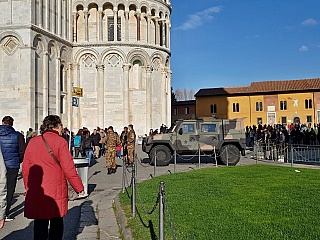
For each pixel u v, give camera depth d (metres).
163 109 44.22
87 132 21.88
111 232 7.92
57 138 5.77
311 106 68.88
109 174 17.80
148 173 17.50
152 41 43.81
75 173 5.71
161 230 5.69
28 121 32.31
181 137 19.88
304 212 8.14
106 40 41.84
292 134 36.06
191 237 6.59
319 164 19.52
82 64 41.34
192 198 10.12
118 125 41.31
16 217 9.36
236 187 11.73
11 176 8.93
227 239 6.39
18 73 32.72
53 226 5.79
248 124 72.94
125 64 41.03
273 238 6.34
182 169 18.53
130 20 42.78
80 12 41.91
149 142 20.05
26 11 32.75
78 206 10.78
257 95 72.62
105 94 41.16
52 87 36.41
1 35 32.84
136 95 42.06
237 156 19.89
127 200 10.55
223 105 74.94
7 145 8.87
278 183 12.34
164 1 46.47
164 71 44.34
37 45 33.97
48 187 5.51
